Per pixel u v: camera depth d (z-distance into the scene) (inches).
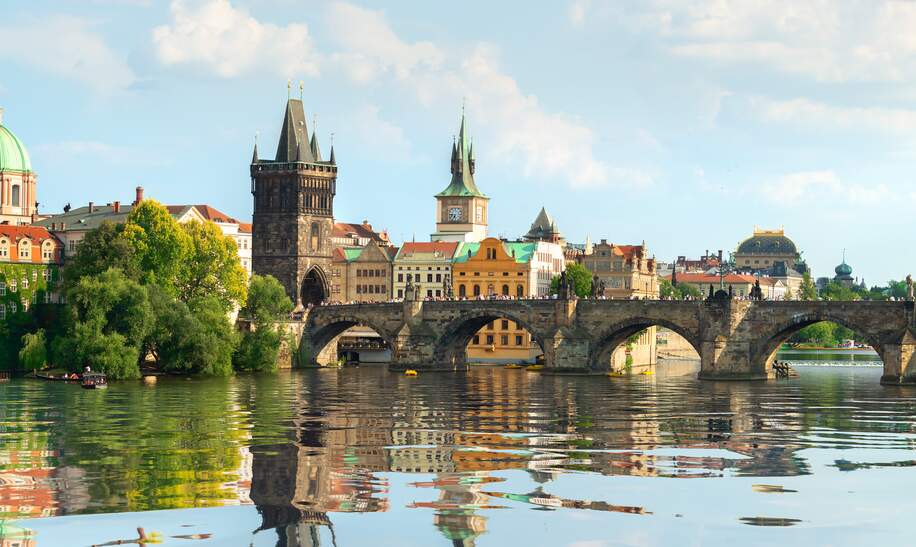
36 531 4677.7
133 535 4633.4
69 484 5364.2
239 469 5674.2
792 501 5128.0
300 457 5969.5
